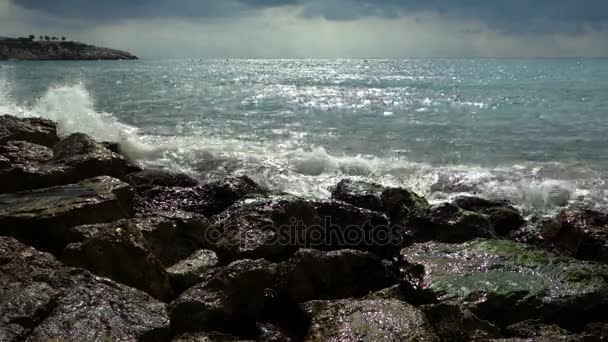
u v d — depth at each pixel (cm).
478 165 1411
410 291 646
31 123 1298
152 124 1981
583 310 594
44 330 462
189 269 668
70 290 522
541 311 592
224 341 511
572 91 3778
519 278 640
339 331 507
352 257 673
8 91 3028
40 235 688
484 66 12288
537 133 1873
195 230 761
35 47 15425
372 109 2575
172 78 5497
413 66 12475
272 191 1074
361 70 9494
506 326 588
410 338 495
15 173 862
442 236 813
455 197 1088
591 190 1192
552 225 882
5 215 689
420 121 2156
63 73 6059
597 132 1891
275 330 579
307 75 7006
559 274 648
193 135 1756
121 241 620
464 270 662
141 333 481
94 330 472
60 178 910
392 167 1355
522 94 3553
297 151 1512
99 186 832
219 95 3269
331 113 2398
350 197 973
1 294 492
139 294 539
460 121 2159
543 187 1192
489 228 838
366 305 552
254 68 10244
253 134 1808
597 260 789
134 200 891
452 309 543
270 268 623
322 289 645
